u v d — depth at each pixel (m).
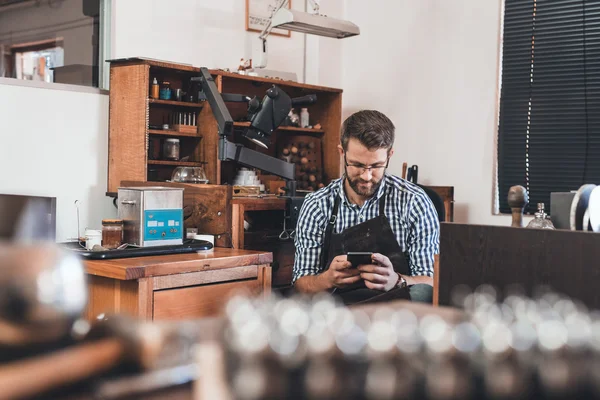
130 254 2.58
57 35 4.32
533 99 4.58
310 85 4.74
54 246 0.70
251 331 0.71
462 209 4.86
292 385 0.71
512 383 0.74
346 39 5.41
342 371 0.72
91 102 3.85
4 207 3.01
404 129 5.14
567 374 0.75
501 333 0.75
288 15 4.07
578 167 4.42
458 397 0.73
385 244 2.60
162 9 4.20
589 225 1.61
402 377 0.72
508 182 4.69
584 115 4.39
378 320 0.77
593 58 4.34
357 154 2.54
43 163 3.67
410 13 5.09
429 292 2.39
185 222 3.15
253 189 4.11
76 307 0.68
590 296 1.33
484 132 4.76
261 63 4.53
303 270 2.73
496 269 1.45
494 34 4.70
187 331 0.81
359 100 5.35
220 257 2.63
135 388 0.73
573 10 4.41
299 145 4.92
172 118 4.18
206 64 4.46
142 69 3.71
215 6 4.50
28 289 0.65
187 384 0.77
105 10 3.98
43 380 0.66
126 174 3.80
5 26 4.67
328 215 2.75
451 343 0.74
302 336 0.72
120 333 0.75
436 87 4.98
